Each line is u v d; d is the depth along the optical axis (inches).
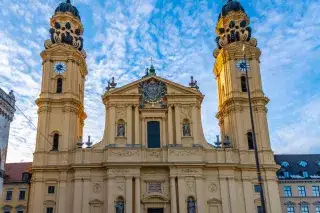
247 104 2487.7
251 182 2305.6
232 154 2330.2
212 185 2266.2
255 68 2571.4
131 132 2326.5
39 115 2406.5
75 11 2728.8
